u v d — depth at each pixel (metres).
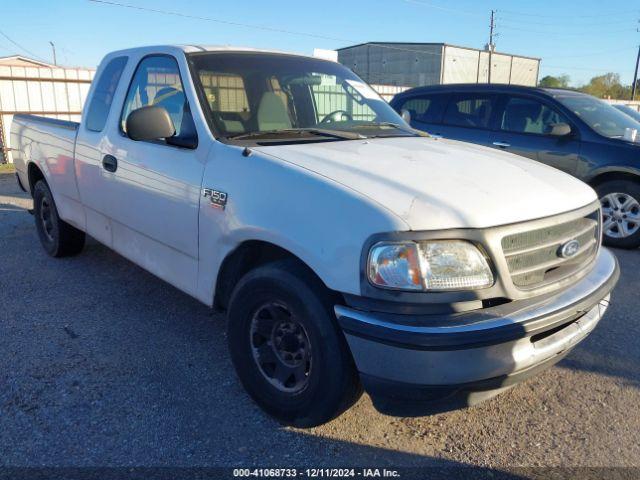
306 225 2.59
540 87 7.50
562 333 2.65
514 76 57.19
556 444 2.90
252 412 3.10
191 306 4.53
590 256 3.08
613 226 6.72
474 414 3.16
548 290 2.63
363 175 2.71
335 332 2.57
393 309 2.35
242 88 3.66
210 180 3.15
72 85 15.56
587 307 2.70
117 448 2.77
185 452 2.76
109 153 4.13
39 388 3.28
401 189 2.57
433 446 2.87
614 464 2.75
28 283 5.00
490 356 2.35
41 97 15.09
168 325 4.17
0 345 3.81
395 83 53.28
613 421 3.10
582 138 6.78
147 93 3.93
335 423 3.02
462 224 2.40
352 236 2.42
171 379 3.41
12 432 2.87
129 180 3.88
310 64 4.19
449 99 8.06
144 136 3.27
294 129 3.61
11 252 5.96
